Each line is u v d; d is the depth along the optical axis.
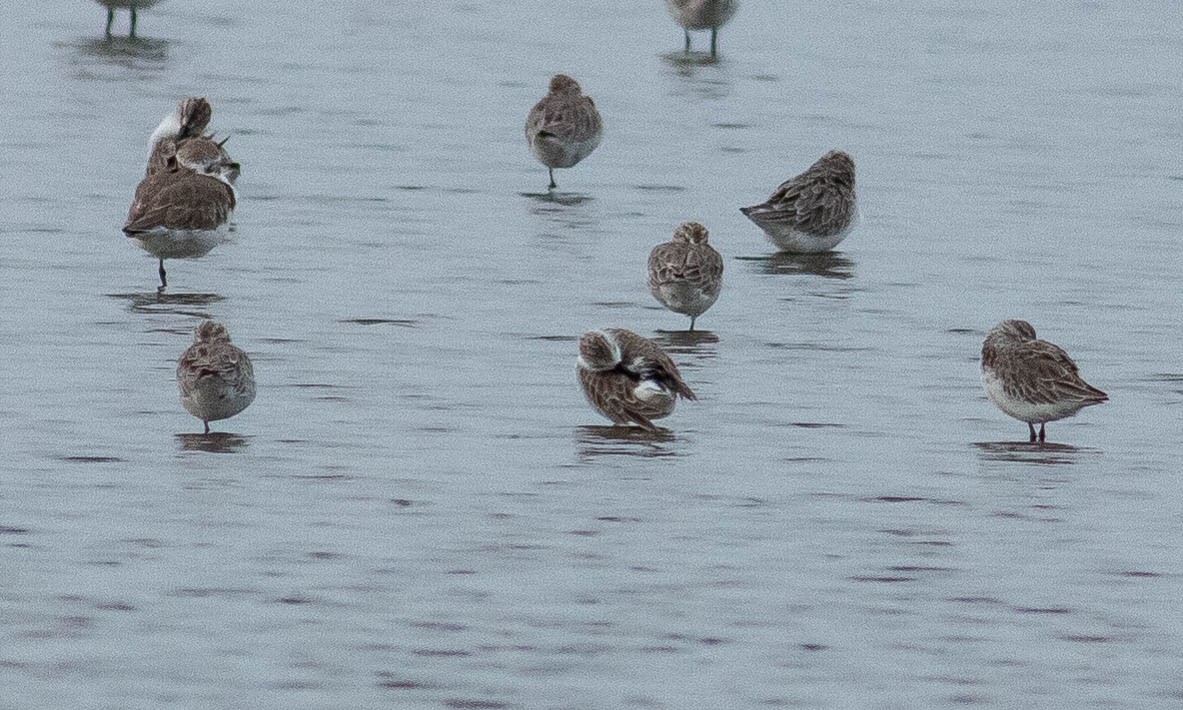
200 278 23.70
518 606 14.01
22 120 32.28
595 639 13.48
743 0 48.38
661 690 12.73
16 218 26.23
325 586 14.27
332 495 16.20
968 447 18.09
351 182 29.28
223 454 17.20
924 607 14.21
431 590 14.25
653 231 27.05
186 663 12.95
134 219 23.05
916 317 22.95
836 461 17.55
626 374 18.17
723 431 18.39
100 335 21.02
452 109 35.03
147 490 16.19
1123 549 15.45
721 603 14.16
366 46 40.59
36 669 12.81
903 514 16.14
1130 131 34.84
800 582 14.60
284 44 40.47
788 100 36.66
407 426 18.22
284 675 12.80
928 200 29.41
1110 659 13.41
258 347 20.75
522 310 22.69
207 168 24.77
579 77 38.25
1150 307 23.61
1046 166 31.89
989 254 26.22
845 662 13.23
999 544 15.50
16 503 15.78
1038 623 13.98
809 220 25.67
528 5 46.81
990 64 40.97
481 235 26.39
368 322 21.94
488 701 12.50
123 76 36.41
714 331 22.12
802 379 20.25
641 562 14.91
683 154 32.09
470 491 16.41
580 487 16.59
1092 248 26.64
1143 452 18.02
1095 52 42.69
